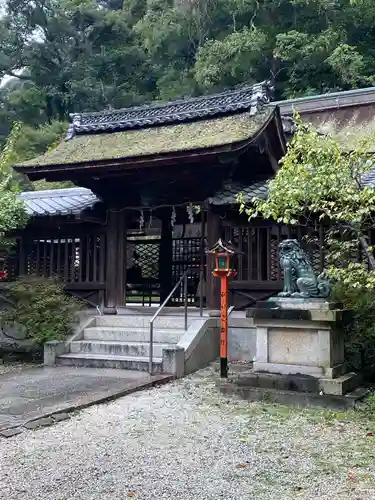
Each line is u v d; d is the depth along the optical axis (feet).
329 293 25.49
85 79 117.39
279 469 16.12
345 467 16.28
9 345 37.73
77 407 22.67
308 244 32.65
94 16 120.26
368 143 26.91
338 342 25.62
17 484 14.96
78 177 37.76
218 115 37.47
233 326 34.04
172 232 45.32
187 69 103.60
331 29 86.07
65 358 32.99
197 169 35.29
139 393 25.86
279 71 90.79
